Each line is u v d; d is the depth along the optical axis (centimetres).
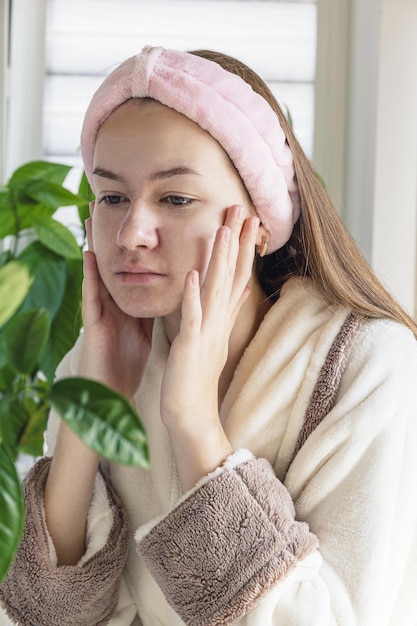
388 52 198
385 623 100
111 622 111
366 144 207
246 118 98
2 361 173
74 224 205
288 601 92
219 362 98
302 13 220
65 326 180
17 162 220
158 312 98
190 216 96
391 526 98
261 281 115
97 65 219
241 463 96
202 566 93
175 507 95
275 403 104
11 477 70
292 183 106
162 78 96
